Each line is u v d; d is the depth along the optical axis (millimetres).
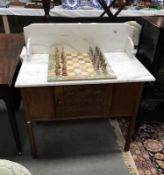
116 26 1547
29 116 1394
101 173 1545
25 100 1317
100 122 2014
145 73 1381
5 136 1832
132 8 2402
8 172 895
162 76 1624
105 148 1745
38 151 1706
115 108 1462
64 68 1373
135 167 1591
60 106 1376
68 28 1512
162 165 1614
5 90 1319
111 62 1516
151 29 1502
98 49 1579
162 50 1466
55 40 1558
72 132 1897
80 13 2359
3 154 1672
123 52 1677
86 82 1259
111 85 1334
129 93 1394
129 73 1375
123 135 1877
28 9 2340
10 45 1738
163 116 2066
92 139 1830
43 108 1370
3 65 1470
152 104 2066
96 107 1429
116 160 1644
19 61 1529
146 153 1709
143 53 1663
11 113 1444
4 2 2430
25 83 1226
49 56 1545
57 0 2535
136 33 1657
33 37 1517
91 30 1543
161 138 1854
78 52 1625
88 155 1681
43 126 1950
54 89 1288
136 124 1768
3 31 2531
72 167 1584
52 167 1581
